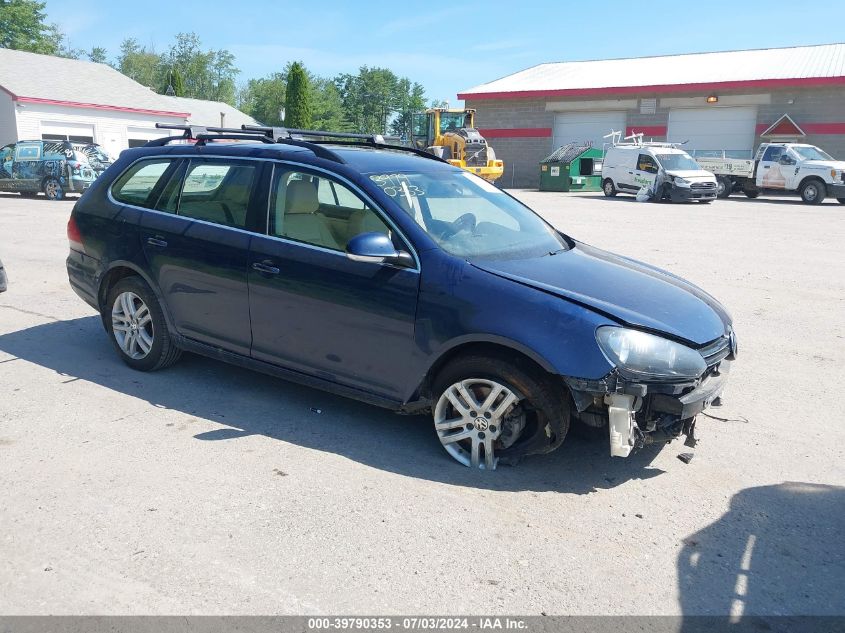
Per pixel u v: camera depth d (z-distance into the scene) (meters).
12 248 10.92
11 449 3.99
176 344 5.04
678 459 4.10
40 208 17.62
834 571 3.06
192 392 4.93
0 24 55.25
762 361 5.92
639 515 3.48
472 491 3.67
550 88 36.16
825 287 8.77
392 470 3.88
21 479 3.66
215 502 3.48
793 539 3.29
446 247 4.03
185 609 2.73
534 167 37.75
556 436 3.76
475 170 31.56
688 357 3.63
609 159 26.81
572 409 3.78
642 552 3.17
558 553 3.15
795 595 2.90
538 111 36.97
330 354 4.25
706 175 23.94
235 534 3.22
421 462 3.99
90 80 35.56
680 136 33.66
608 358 3.50
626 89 34.06
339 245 4.22
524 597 2.85
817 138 30.52
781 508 3.57
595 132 35.81
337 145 5.17
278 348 4.46
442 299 3.82
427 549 3.15
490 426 3.83
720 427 4.57
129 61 95.94
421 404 4.06
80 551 3.07
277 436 4.27
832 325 7.04
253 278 4.45
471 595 2.85
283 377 4.52
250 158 4.67
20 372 5.27
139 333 5.24
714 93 32.16
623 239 13.09
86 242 5.41
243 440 4.19
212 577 2.92
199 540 3.17
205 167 4.88
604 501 3.61
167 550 3.09
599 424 3.69
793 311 7.57
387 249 3.87
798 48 36.75
